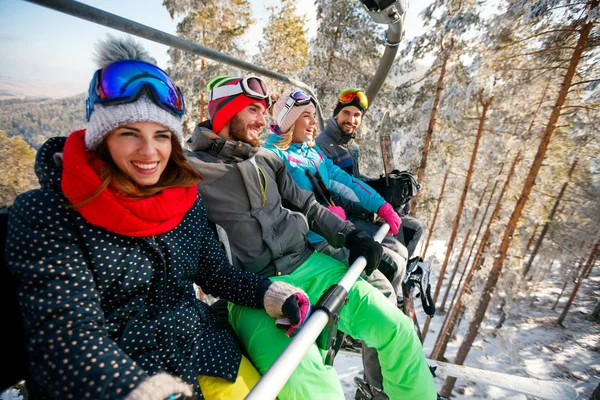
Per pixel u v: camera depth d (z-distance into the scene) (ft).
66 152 2.80
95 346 2.48
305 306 4.18
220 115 5.16
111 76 2.81
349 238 5.70
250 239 5.26
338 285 4.31
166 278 3.45
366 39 36.68
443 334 44.83
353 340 7.48
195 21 33.22
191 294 3.90
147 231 3.13
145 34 4.15
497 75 32.94
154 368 3.14
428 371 5.12
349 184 7.99
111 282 3.02
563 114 29.22
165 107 3.04
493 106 35.60
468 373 9.65
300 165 7.31
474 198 46.70
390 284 6.97
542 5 26.76
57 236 2.72
